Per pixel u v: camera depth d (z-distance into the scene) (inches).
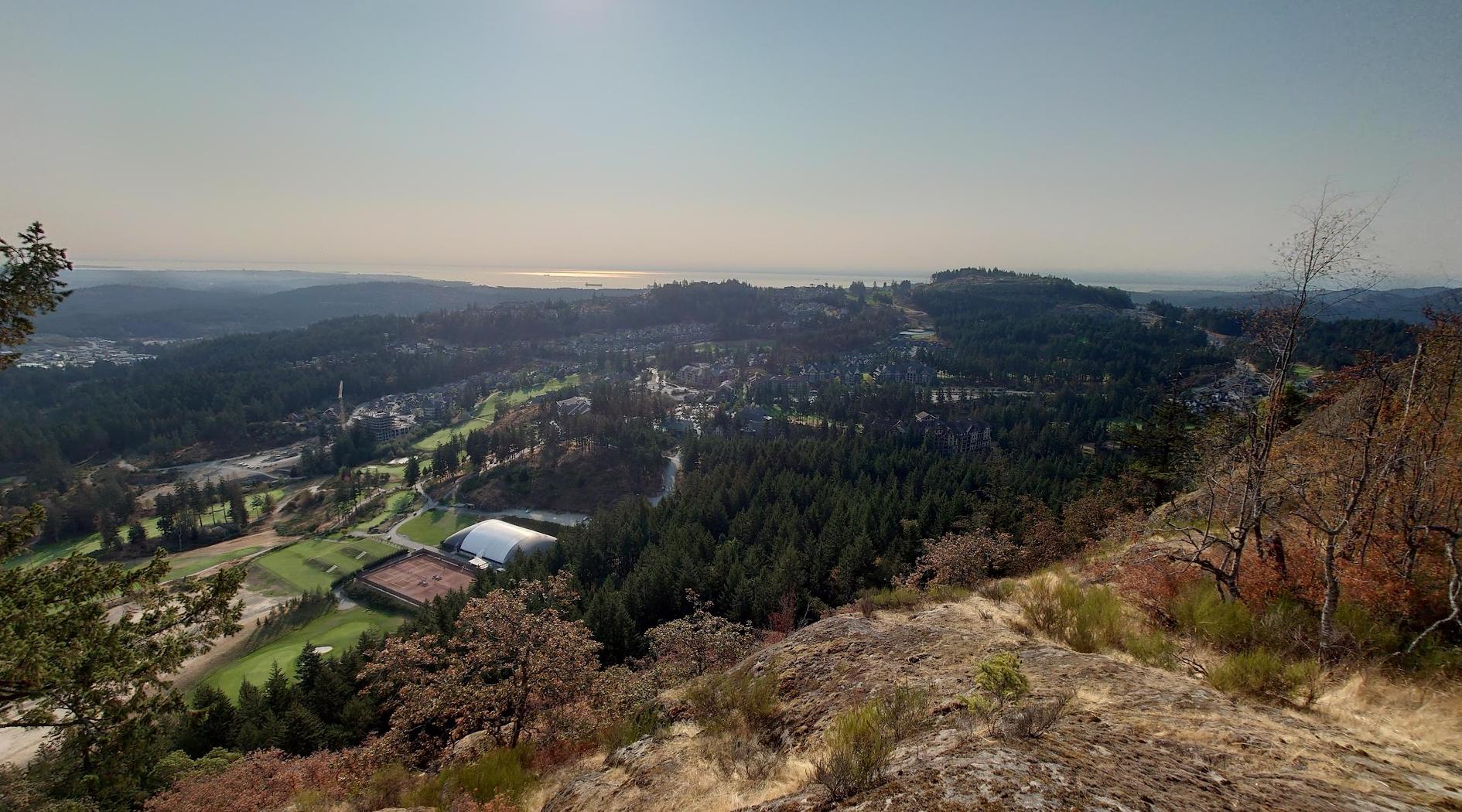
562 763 356.5
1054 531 1004.6
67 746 353.4
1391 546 290.2
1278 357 322.3
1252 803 130.6
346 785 425.4
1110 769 143.3
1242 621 292.7
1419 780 147.6
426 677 506.9
